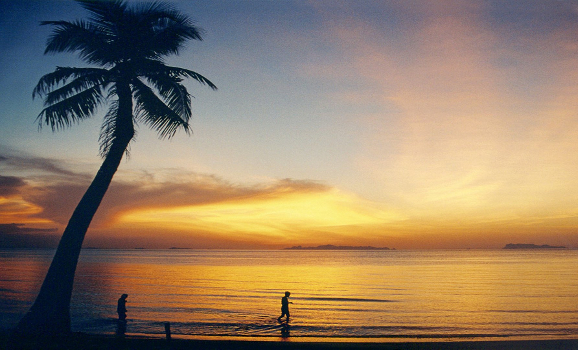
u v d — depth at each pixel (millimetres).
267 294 35875
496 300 32094
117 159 12719
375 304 29297
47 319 11062
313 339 15000
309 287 44438
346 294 36812
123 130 12867
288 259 179625
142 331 17156
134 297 31250
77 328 17641
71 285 11719
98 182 12375
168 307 26000
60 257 11664
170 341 11281
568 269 83625
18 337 10523
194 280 52375
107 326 18219
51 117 12562
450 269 87312
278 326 19344
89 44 12773
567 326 20188
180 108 13117
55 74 12586
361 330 18562
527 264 111812
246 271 79188
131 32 12977
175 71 13344
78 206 12133
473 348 11758
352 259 177250
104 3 12656
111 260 147375
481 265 107312
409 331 18438
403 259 173875
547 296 34938
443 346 11844
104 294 32969
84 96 12930
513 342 12297
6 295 29125
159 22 13500
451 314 24438
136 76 13570
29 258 144125
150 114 13336
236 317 22156
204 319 21219
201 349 10812
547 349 11641
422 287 44812
